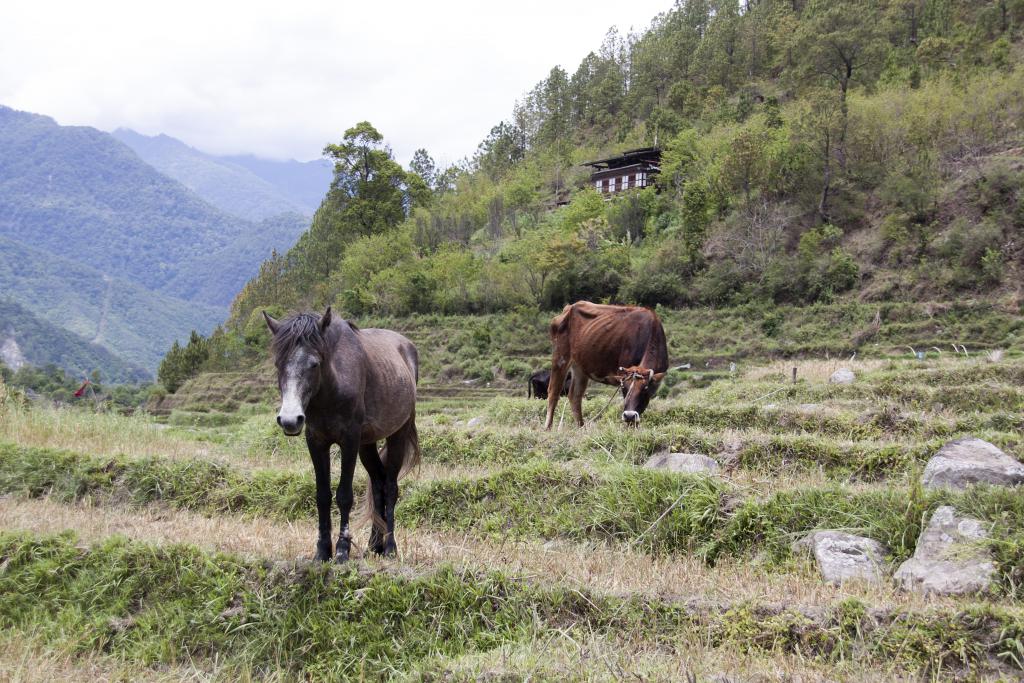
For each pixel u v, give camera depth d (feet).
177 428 59.98
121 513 32.17
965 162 144.56
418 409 100.73
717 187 163.63
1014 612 17.28
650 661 16.81
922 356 88.53
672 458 32.42
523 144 342.03
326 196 249.96
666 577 22.04
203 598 21.06
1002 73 171.32
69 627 20.83
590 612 19.51
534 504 29.84
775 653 17.28
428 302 173.06
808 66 183.21
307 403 19.21
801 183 154.81
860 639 17.33
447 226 230.07
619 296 150.41
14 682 18.07
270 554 22.47
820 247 141.69
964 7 238.68
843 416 38.93
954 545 21.11
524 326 151.23
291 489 33.86
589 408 50.75
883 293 124.77
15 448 36.78
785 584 21.09
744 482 29.30
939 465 26.78
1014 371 50.24
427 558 22.48
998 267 117.50
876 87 186.09
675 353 123.65
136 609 21.56
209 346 197.98
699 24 356.38
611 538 27.37
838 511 24.82
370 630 19.65
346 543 21.48
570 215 186.70
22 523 26.40
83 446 41.60
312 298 226.17
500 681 16.30
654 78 320.70
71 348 488.02
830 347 115.34
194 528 26.43
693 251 150.20
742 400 51.16
